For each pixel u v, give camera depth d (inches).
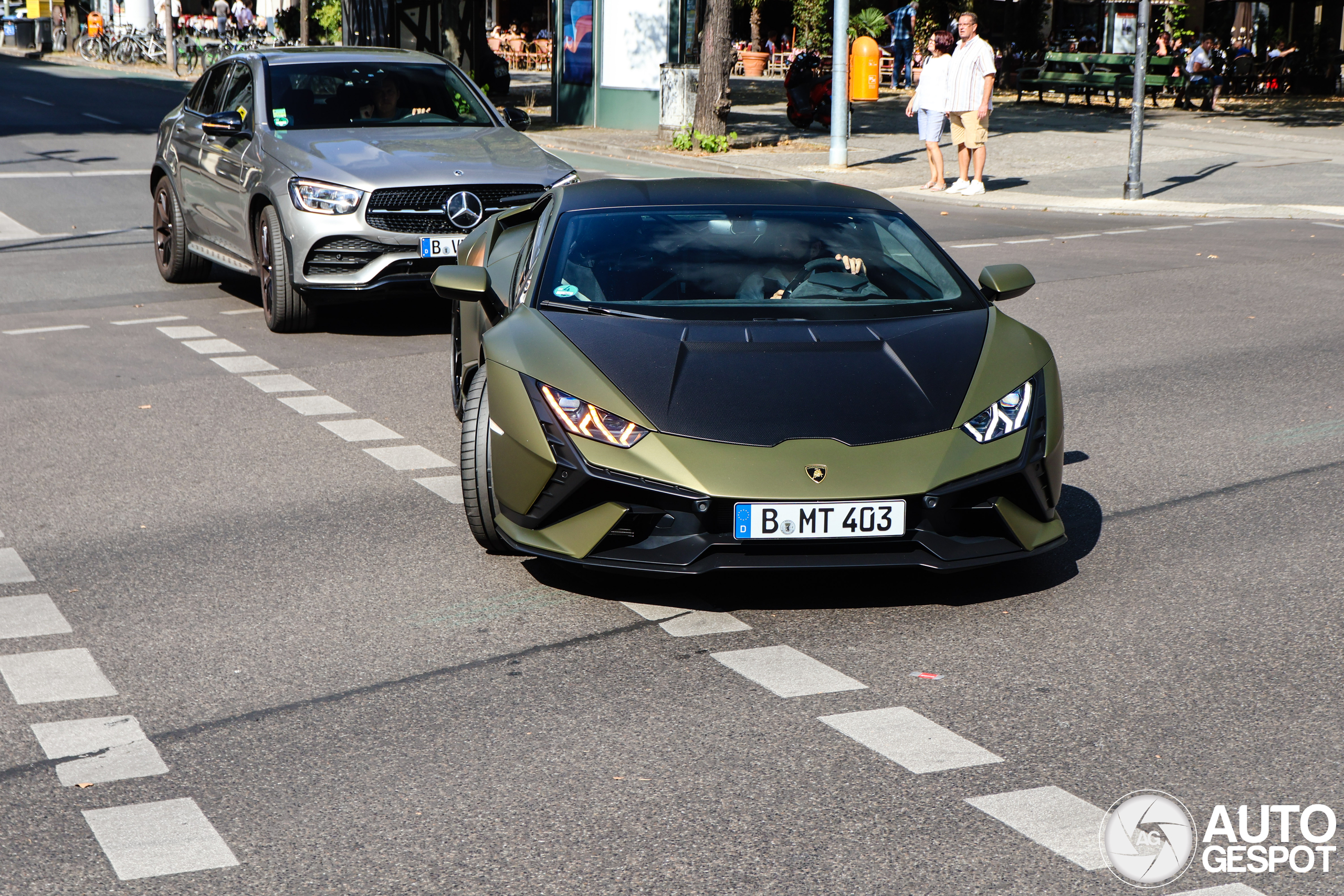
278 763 153.9
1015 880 128.6
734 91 1499.8
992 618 195.5
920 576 213.0
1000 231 610.2
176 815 142.5
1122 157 879.7
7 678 177.9
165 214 482.6
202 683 175.9
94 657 184.5
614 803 143.9
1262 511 242.2
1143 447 284.8
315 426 305.9
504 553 224.5
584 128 1115.3
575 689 173.0
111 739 160.7
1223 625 191.8
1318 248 554.9
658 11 1070.4
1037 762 152.2
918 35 1612.9
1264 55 1531.7
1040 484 196.7
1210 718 162.7
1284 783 147.0
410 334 407.8
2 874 131.4
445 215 379.9
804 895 126.3
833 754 154.6
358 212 374.9
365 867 132.1
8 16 2541.8
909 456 187.8
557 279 226.1
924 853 133.3
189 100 486.3
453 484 263.3
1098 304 443.2
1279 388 331.9
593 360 201.3
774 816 140.9
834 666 179.3
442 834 137.9
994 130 1059.3
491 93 1322.6
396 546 228.7
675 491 185.3
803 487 183.8
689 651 184.7
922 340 208.1
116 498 255.4
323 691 173.2
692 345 204.8
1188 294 458.0
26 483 265.1
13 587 210.8
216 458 281.7
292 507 249.9
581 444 190.1
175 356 377.1
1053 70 1348.4
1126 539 229.5
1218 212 664.4
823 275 227.6
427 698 170.9
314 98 425.4
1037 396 201.3
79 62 2031.3
